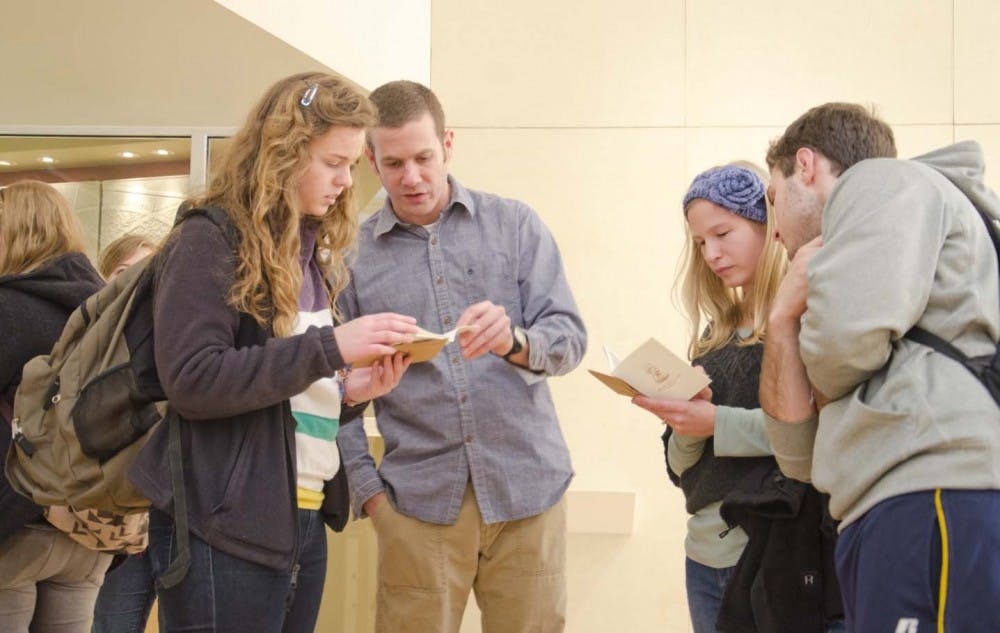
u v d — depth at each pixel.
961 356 1.64
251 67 3.78
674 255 4.65
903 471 1.60
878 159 1.78
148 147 4.14
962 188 1.80
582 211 4.70
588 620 4.53
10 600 2.63
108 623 2.68
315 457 2.05
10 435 2.56
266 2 3.42
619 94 4.73
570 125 4.73
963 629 1.51
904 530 1.57
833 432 1.72
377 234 2.76
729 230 2.37
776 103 4.68
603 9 4.77
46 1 3.28
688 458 2.42
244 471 1.83
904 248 1.65
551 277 2.76
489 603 2.67
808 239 1.99
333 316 2.22
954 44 4.63
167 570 1.77
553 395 4.63
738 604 2.16
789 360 1.90
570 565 4.56
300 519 2.03
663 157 4.70
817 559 2.11
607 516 4.48
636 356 2.27
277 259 1.90
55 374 2.15
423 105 2.62
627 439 4.59
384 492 2.65
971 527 1.53
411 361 2.14
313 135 1.93
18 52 3.66
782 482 2.14
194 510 1.80
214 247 1.84
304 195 1.98
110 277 3.43
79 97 4.00
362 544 4.19
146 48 3.60
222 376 1.76
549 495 2.63
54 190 2.88
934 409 1.59
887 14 4.67
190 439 1.84
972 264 1.69
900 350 1.68
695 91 4.71
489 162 4.74
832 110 2.00
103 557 2.81
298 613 2.06
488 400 2.62
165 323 1.80
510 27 4.79
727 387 2.39
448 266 2.71
